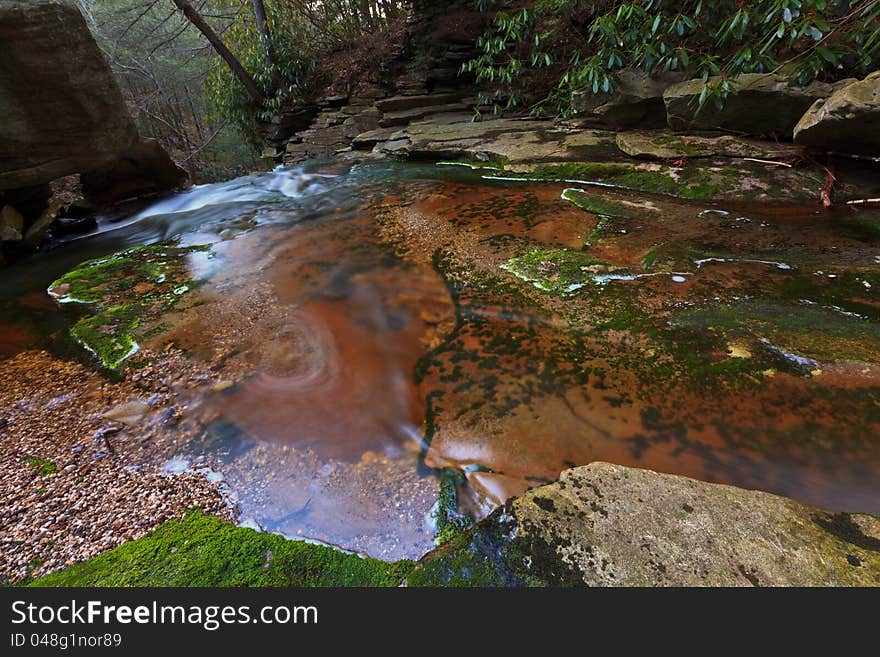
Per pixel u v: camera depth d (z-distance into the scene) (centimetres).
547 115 633
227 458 155
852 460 132
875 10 300
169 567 110
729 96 384
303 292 268
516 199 382
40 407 185
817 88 345
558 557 97
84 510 133
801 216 295
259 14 927
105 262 337
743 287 220
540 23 638
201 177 1670
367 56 936
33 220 441
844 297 205
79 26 376
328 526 129
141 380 199
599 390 168
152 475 148
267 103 1002
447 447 152
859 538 98
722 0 374
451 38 789
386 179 505
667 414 155
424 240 322
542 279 249
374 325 229
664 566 94
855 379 158
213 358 212
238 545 117
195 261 328
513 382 178
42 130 384
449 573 97
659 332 194
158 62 1433
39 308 275
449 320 226
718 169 366
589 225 313
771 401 155
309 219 394
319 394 184
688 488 112
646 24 420
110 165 505
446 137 609
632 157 430
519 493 133
